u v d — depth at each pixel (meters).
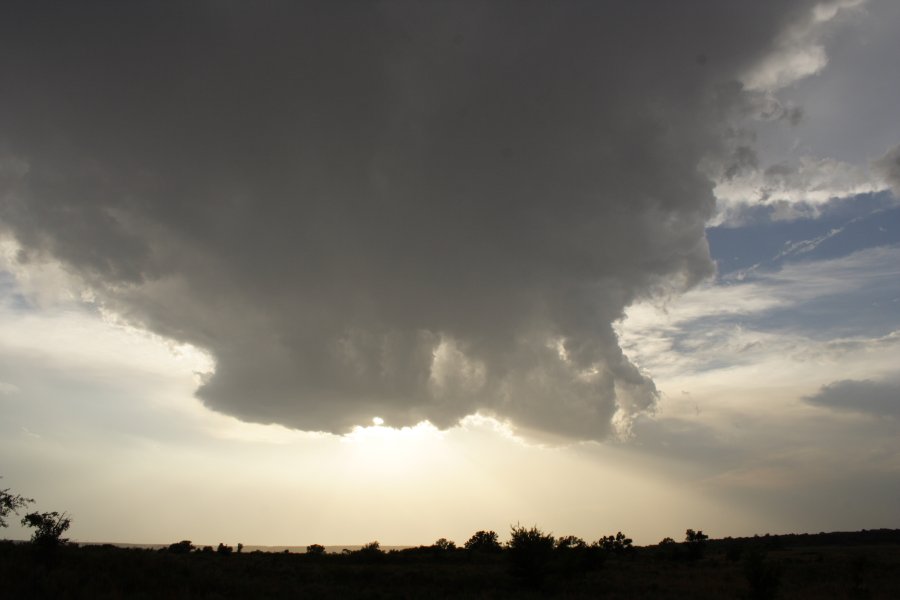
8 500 34.09
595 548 57.91
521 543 44.41
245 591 33.31
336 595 34.81
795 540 163.75
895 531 180.88
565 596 38.78
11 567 30.42
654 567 65.19
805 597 38.47
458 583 44.75
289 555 73.81
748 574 37.03
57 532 34.09
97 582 29.69
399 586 43.53
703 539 80.12
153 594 29.25
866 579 51.06
